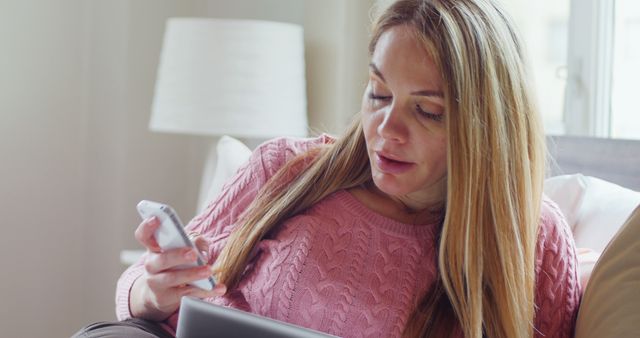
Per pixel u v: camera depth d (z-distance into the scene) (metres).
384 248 1.29
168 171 3.02
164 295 1.24
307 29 2.69
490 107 1.19
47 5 2.68
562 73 2.27
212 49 2.45
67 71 2.72
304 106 2.57
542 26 2.30
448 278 1.23
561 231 1.30
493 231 1.21
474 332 1.19
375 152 1.22
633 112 2.08
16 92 2.64
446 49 1.16
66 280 2.75
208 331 1.08
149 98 2.95
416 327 1.23
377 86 1.21
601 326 1.10
